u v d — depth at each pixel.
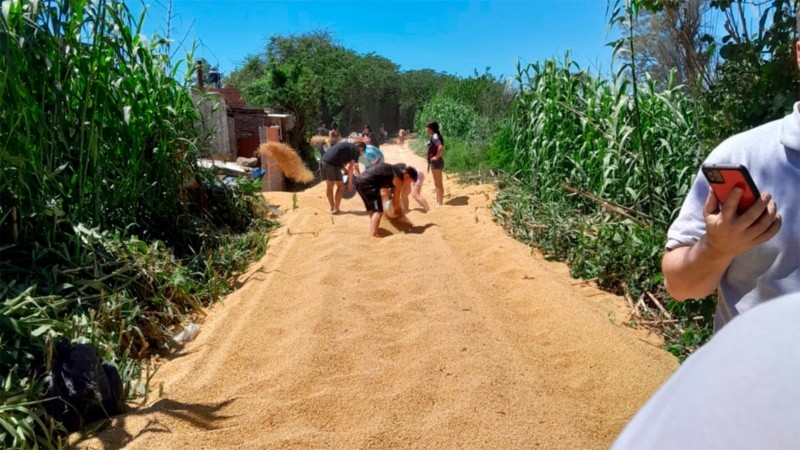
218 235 8.01
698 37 4.78
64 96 5.55
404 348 4.83
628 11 5.30
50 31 5.51
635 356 4.63
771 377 0.58
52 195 5.76
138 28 6.97
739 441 0.51
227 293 6.46
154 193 7.39
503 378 4.23
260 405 3.97
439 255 7.58
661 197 7.44
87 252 5.44
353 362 4.62
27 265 5.04
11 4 5.09
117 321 4.89
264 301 5.91
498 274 7.09
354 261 7.27
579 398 4.25
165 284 5.76
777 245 1.93
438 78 55.91
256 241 8.16
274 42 44.41
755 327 0.68
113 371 3.97
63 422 3.63
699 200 2.12
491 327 5.21
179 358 4.93
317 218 10.09
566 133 10.01
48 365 3.70
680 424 0.56
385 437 3.60
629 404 4.16
